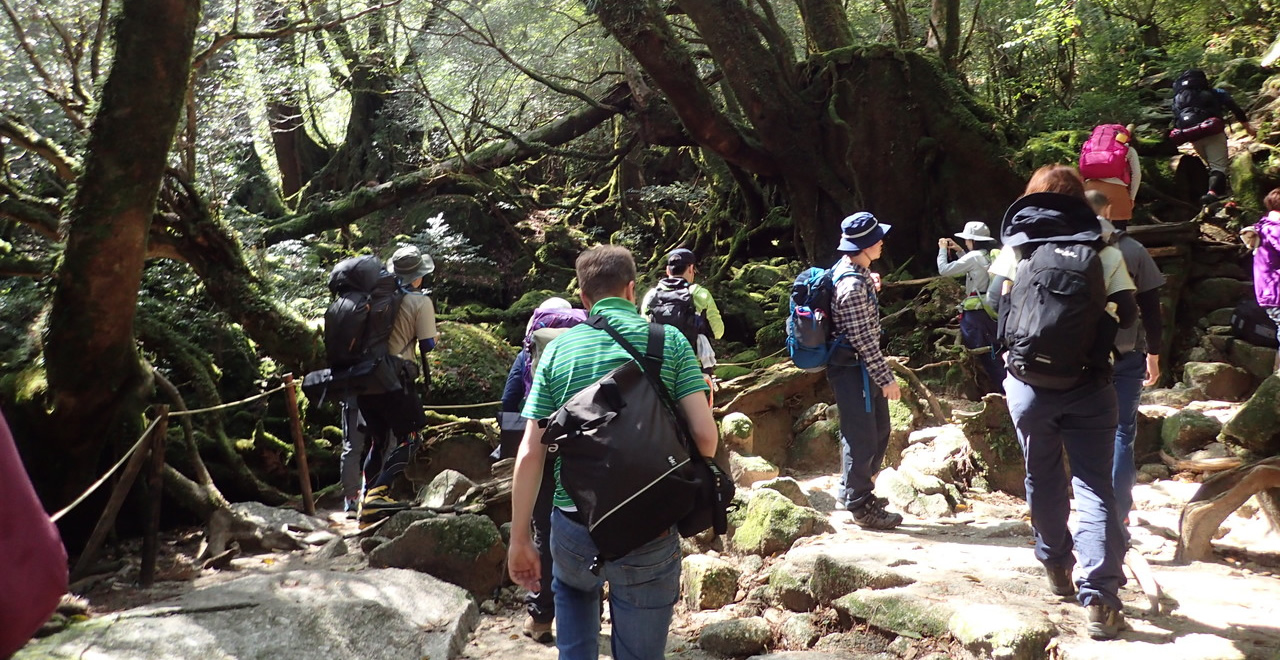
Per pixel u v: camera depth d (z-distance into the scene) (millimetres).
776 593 4262
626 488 2559
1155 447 6531
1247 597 3955
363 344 5758
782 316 11453
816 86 11805
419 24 15914
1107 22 15148
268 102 13992
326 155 17797
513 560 2764
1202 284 9273
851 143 11406
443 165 14445
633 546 2576
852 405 5164
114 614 4031
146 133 5297
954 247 7828
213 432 7246
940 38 13648
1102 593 3430
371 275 5891
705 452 2734
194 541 6082
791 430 7430
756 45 11797
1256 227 6363
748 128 12359
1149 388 8273
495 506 5449
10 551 1234
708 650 3977
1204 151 10516
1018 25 13789
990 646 3355
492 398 8688
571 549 2754
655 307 5922
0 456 1254
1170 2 16297
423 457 7469
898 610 3746
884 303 10633
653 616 2727
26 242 8961
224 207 10359
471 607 4516
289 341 7676
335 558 5277
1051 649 3367
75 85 7551
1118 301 3629
